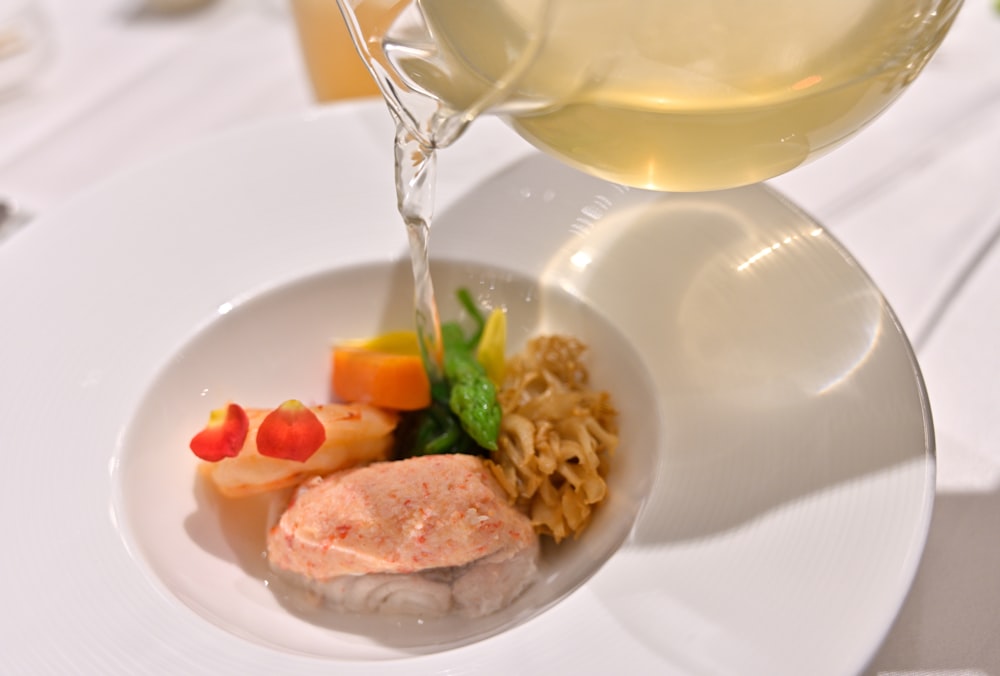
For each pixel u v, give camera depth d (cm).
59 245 46
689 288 44
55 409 43
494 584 40
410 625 41
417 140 38
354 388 44
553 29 33
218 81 59
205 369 45
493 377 45
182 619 38
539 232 46
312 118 50
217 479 42
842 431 39
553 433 42
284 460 42
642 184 37
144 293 45
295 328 46
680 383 42
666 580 37
